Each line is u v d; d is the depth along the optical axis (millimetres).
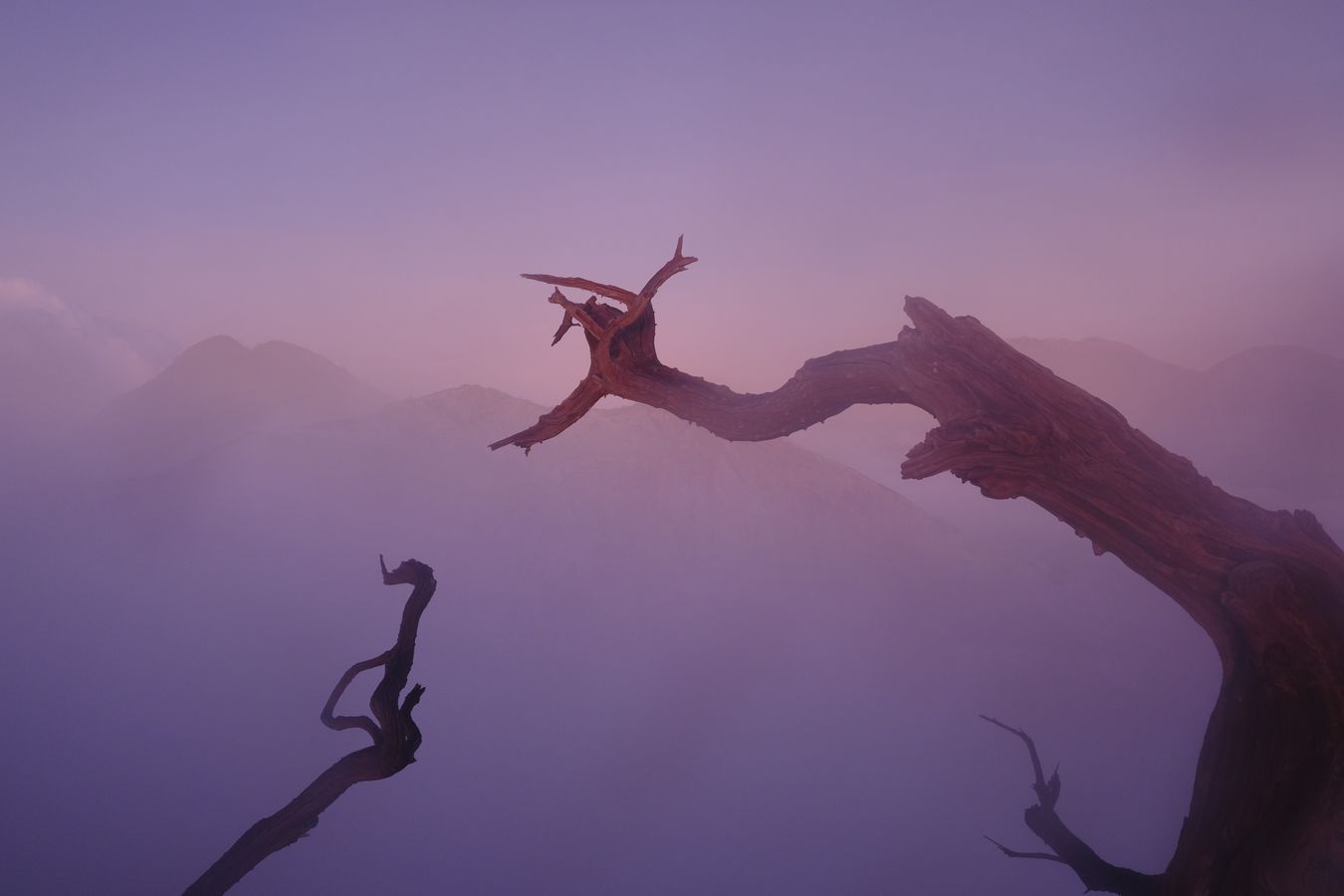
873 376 4762
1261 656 4215
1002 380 4352
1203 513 4305
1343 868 4012
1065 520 4543
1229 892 4387
